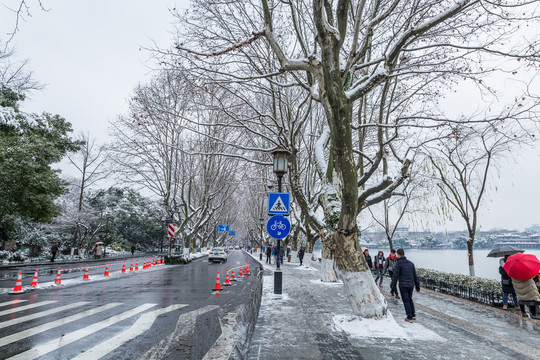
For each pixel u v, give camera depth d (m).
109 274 17.34
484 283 10.55
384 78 7.79
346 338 5.65
